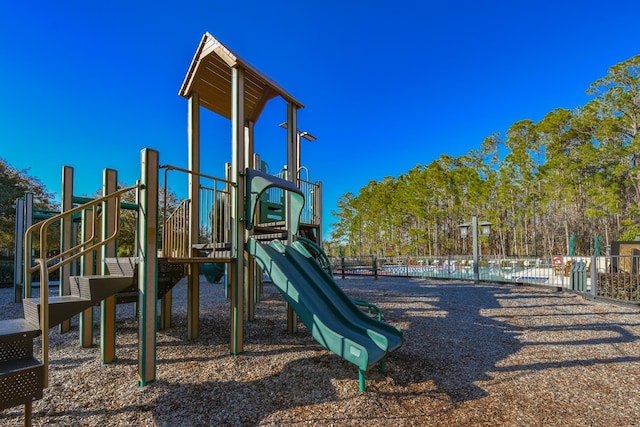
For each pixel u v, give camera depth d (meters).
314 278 4.51
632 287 7.54
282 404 2.87
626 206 27.45
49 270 2.50
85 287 2.91
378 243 44.62
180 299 8.38
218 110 6.11
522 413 2.77
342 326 3.80
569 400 3.00
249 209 4.23
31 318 2.52
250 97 5.91
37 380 2.12
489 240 35.88
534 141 32.53
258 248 4.16
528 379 3.44
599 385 3.31
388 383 3.29
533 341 4.75
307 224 6.83
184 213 4.90
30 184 22.84
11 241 20.92
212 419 2.63
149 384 3.17
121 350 4.23
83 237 4.58
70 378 3.32
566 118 29.36
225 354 4.06
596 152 24.95
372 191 44.88
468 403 2.94
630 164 25.38
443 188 35.88
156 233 3.30
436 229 36.38
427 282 13.48
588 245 30.11
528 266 15.60
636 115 24.83
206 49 4.73
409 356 4.06
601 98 26.61
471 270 16.05
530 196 30.28
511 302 7.97
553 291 10.16
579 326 5.59
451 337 4.90
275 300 8.09
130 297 4.91
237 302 4.11
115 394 2.99
